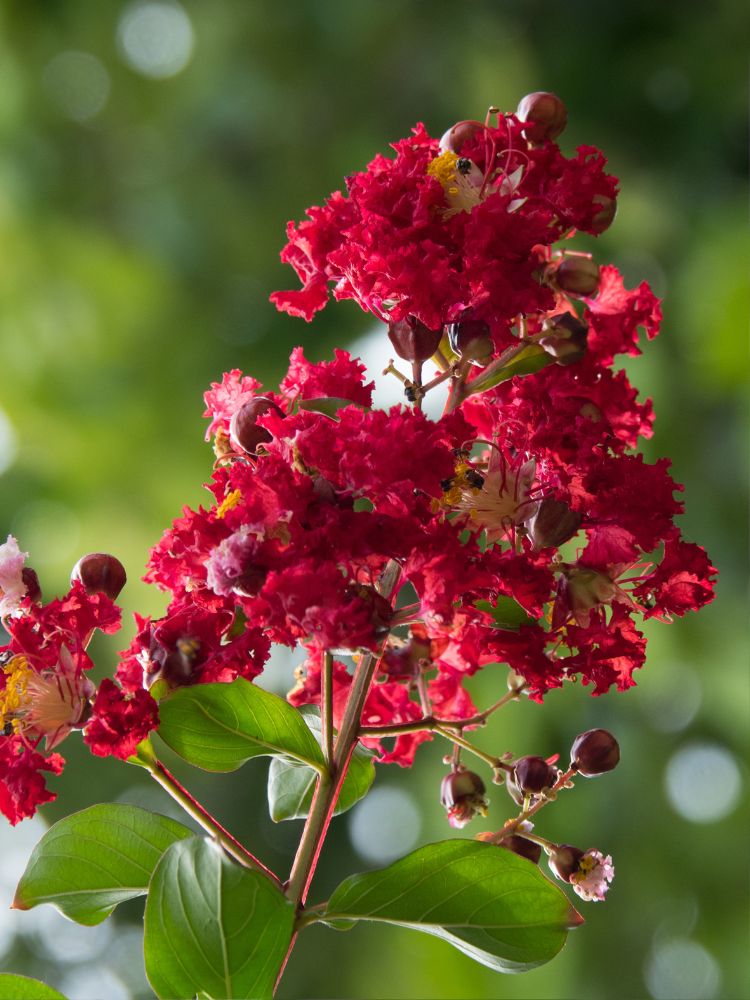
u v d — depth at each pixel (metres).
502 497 2.89
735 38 9.05
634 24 9.10
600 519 2.86
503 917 2.79
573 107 8.93
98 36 9.34
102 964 10.35
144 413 8.30
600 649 2.87
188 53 9.37
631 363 7.82
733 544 7.86
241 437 2.89
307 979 8.43
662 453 7.94
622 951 8.04
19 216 8.72
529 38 9.09
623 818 8.03
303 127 9.16
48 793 2.71
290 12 9.27
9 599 2.84
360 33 9.18
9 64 9.20
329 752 2.83
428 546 2.66
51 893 2.94
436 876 2.77
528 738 7.21
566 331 2.95
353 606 2.54
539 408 2.90
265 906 2.51
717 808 8.27
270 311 8.86
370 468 2.61
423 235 2.89
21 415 8.20
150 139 9.23
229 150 9.18
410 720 3.25
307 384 3.01
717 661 7.68
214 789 9.14
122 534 8.12
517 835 3.00
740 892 8.12
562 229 3.05
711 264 7.74
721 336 7.54
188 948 2.55
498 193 2.89
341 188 9.06
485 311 2.88
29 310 8.39
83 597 2.84
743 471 7.88
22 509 8.34
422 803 7.61
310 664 3.23
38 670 2.77
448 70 9.05
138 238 8.95
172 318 8.60
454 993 6.77
